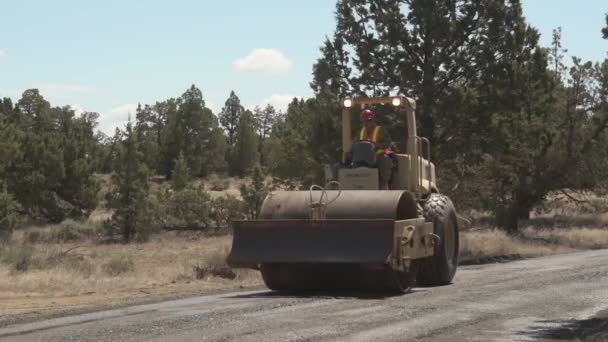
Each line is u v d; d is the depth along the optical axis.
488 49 88.75
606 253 91.69
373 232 43.47
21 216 151.62
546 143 116.81
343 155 51.97
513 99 89.88
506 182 121.00
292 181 112.56
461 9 89.62
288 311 37.88
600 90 130.12
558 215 166.50
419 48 90.25
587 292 46.34
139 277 61.91
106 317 36.62
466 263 78.69
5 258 73.75
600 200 176.25
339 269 47.44
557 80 112.81
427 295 44.88
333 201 45.56
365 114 50.88
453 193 101.31
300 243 44.34
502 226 125.44
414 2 88.50
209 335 31.17
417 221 46.75
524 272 61.91
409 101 51.38
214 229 145.25
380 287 45.53
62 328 33.53
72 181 156.00
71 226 136.50
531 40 93.00
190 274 63.16
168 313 37.50
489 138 89.88
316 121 91.69
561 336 31.44
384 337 30.78
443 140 91.75
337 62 92.31
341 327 33.06
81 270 68.06
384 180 49.50
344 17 92.12
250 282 58.28
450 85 90.31
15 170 150.62
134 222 130.38
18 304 43.34
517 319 35.81
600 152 130.00
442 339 30.69
